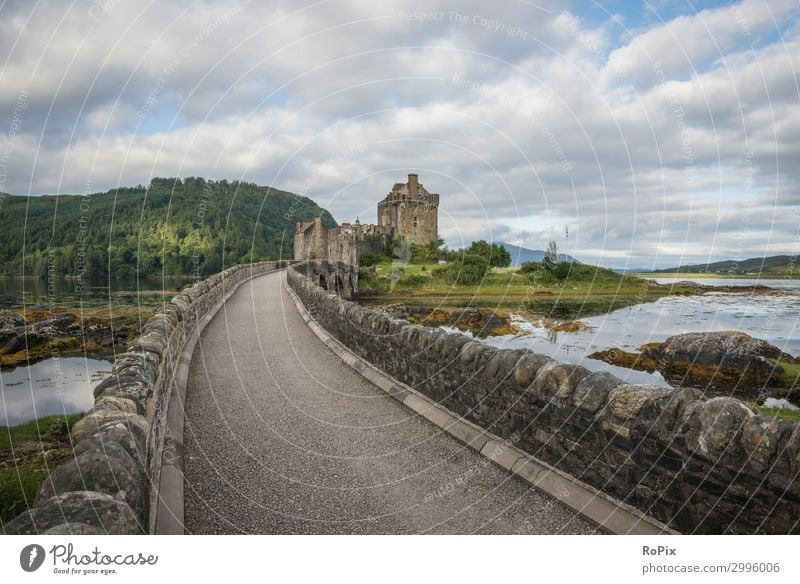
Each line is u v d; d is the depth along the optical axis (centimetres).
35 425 870
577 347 2405
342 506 419
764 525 293
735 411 317
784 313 3294
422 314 3481
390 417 648
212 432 591
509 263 5400
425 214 7194
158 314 779
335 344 1094
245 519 396
